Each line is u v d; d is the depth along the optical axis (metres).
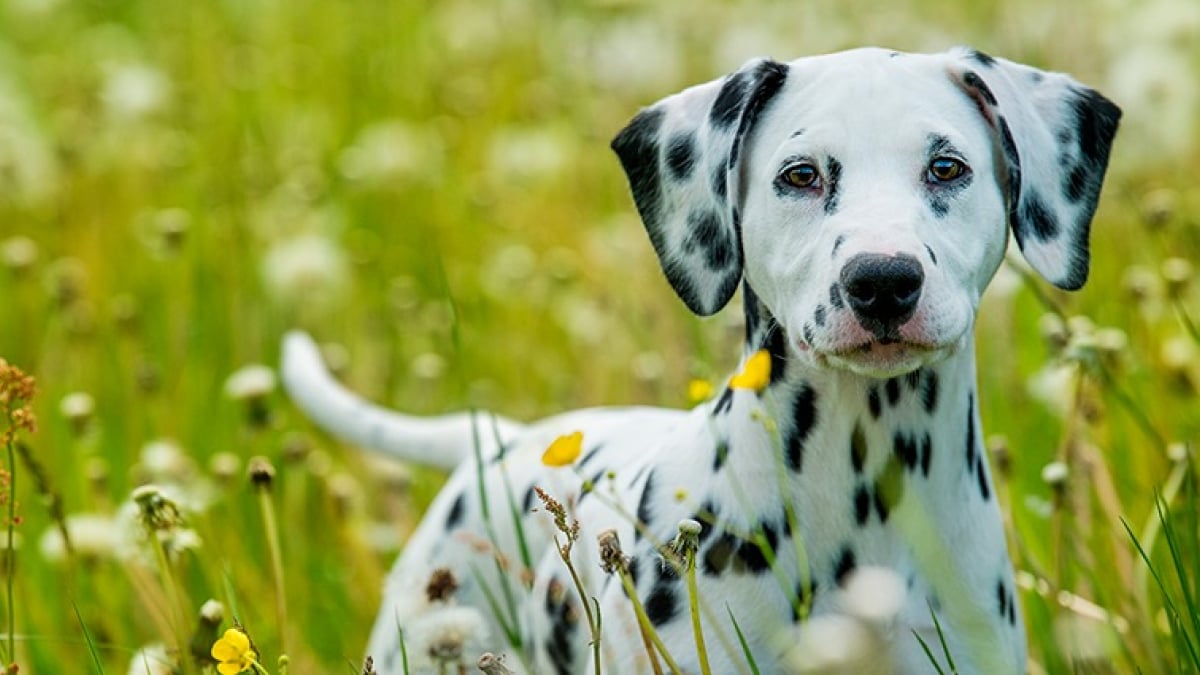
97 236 13.13
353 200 14.18
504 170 14.02
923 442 6.25
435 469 8.63
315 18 18.52
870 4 15.74
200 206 13.79
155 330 12.10
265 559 9.34
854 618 6.12
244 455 10.52
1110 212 11.55
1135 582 7.55
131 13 19.16
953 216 6.00
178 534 7.05
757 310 6.38
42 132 15.67
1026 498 8.33
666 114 6.68
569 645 6.86
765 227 6.16
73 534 8.34
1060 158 6.43
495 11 17.81
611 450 7.25
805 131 6.08
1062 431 9.09
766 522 6.29
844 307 5.73
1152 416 9.11
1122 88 11.42
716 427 6.50
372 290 12.84
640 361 10.02
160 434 10.54
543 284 12.10
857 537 6.26
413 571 7.60
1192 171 12.41
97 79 16.39
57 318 11.65
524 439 7.70
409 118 16.14
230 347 11.90
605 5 16.59
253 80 16.56
